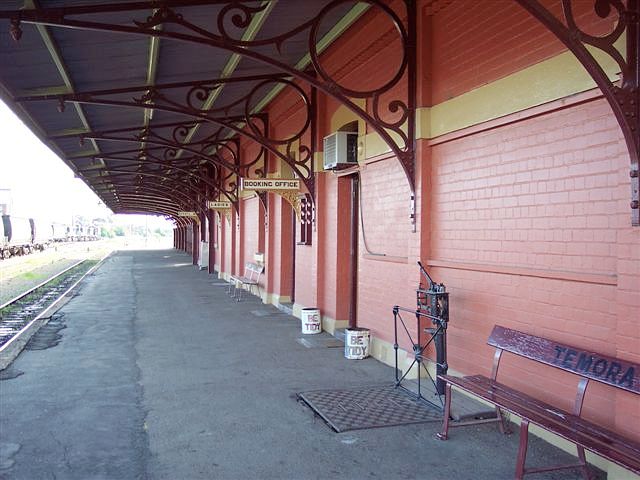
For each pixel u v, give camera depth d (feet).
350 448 15.06
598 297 13.96
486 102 17.99
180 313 41.32
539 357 14.19
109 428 16.66
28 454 14.73
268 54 29.30
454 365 19.76
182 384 21.50
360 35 25.98
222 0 17.47
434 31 21.13
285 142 32.99
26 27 19.21
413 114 21.66
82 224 349.61
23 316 42.14
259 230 51.85
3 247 127.44
